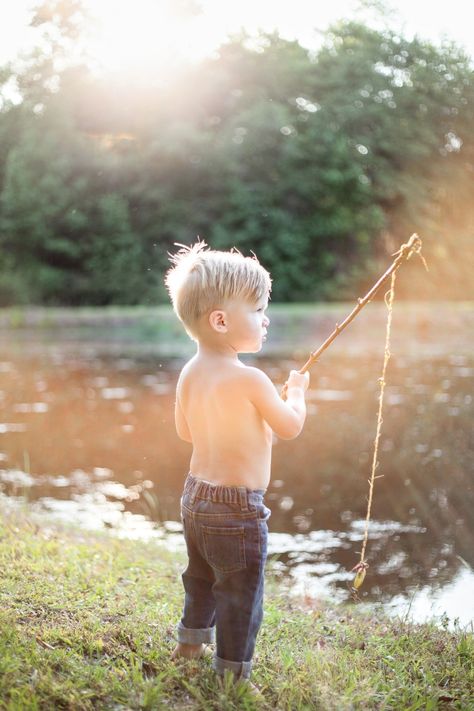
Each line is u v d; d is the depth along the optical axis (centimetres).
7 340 1933
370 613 361
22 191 3159
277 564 439
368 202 3512
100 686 239
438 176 3747
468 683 272
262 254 3328
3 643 254
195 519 251
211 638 268
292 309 2270
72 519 509
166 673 252
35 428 809
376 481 604
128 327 2139
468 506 541
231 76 3484
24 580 329
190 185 3350
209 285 252
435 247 3681
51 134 3192
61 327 2162
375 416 842
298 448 713
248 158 3378
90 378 1188
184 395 262
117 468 654
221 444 250
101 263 3238
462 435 748
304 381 276
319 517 523
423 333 1903
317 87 3553
